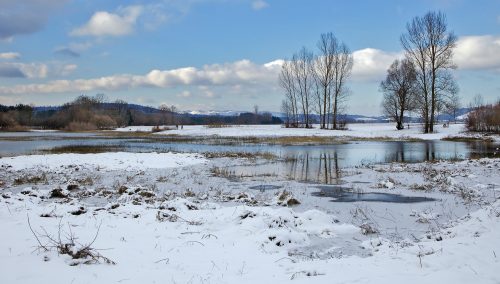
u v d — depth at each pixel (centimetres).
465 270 611
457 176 1802
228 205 1255
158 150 3331
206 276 620
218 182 1775
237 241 837
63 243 737
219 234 888
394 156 2952
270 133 5616
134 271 625
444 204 1265
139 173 2009
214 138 5050
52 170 2069
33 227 861
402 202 1312
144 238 830
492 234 802
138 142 4453
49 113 13125
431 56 5234
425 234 942
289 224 957
